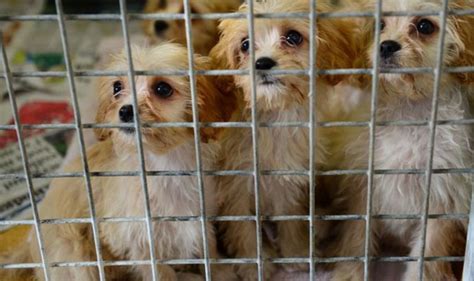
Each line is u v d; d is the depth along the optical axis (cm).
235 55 85
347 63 86
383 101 86
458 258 77
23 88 137
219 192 90
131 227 85
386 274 92
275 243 97
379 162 88
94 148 90
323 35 84
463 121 70
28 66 144
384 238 97
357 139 90
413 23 83
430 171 72
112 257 88
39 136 120
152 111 79
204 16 66
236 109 86
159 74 68
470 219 75
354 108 96
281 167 89
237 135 88
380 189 89
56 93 134
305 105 86
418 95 83
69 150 115
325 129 95
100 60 134
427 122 70
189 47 67
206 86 81
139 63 80
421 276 78
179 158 84
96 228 74
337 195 97
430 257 77
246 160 88
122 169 84
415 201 88
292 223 95
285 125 70
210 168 86
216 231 95
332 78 87
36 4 168
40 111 127
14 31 158
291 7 83
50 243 89
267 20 83
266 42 84
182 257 89
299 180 91
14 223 74
